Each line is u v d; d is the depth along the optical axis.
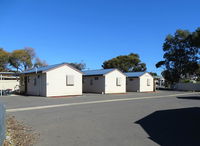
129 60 56.16
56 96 21.31
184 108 12.48
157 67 51.00
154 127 7.48
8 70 46.72
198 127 7.48
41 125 7.75
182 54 47.25
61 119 8.90
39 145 5.42
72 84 23.11
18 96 21.64
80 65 57.31
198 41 41.03
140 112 10.84
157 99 18.84
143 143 5.61
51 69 21.39
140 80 33.88
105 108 12.31
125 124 7.95
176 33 47.84
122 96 22.61
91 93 27.89
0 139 4.86
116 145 5.44
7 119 8.83
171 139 5.98
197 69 46.19
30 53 49.25
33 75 23.95
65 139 5.98
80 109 11.87
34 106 13.23
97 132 6.77
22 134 6.45
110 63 56.50
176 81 48.62
